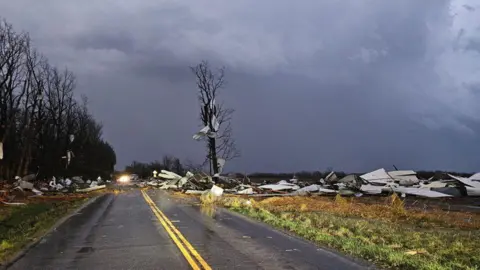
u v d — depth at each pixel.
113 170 124.81
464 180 38.00
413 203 29.88
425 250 11.04
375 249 10.86
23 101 53.50
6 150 50.12
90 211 24.08
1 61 46.62
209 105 57.19
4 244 12.23
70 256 10.75
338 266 9.27
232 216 20.22
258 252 10.88
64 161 70.94
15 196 33.97
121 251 11.27
